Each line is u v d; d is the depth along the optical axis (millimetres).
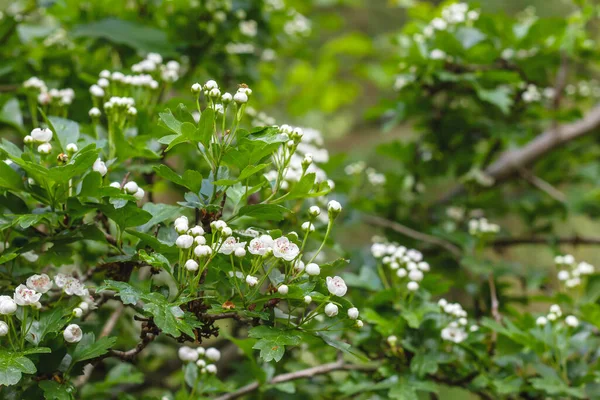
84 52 1129
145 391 1290
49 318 834
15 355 796
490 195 1345
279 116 2080
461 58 1168
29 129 1082
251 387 1005
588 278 1091
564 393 959
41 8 1261
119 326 1083
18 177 838
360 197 1284
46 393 814
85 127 940
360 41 1818
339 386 1006
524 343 983
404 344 964
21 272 896
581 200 1401
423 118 1279
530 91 1255
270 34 1273
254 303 813
